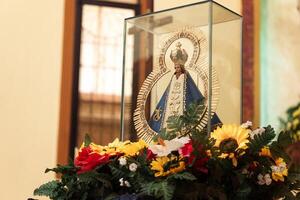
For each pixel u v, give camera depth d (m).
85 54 1.94
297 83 1.86
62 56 1.93
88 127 1.90
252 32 1.90
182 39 1.24
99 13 1.96
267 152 1.05
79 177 1.05
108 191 1.07
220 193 1.00
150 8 1.93
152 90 1.26
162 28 1.29
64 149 1.88
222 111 1.17
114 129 1.91
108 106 1.92
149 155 1.04
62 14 1.95
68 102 1.91
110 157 1.10
